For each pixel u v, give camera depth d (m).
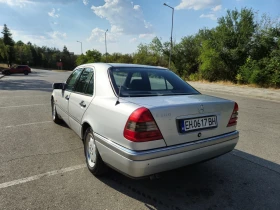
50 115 6.76
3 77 28.16
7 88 14.77
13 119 6.21
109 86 3.00
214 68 23.84
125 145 2.32
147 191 2.78
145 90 3.08
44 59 98.75
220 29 22.36
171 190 2.82
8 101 9.33
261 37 19.83
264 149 4.29
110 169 3.02
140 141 2.22
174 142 2.40
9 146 4.16
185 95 3.11
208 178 3.15
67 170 3.27
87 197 2.62
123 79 3.13
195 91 3.46
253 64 19.67
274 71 17.70
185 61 31.80
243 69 20.41
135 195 2.69
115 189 2.80
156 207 2.47
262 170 3.41
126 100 2.64
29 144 4.29
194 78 27.45
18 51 81.69
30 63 92.50
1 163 3.44
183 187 2.90
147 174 2.28
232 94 14.79
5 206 2.40
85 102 3.27
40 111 7.36
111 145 2.48
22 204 2.45
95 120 2.88
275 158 3.87
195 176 3.20
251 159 3.82
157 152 2.26
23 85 17.19
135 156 2.19
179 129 2.43
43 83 19.30
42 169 3.28
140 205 2.50
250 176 3.22
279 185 2.99
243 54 21.39
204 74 25.67
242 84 20.62
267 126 6.02
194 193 2.77
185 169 3.40
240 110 8.52
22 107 8.03
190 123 2.51
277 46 18.86
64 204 2.47
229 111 2.91
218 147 2.76
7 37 81.56
